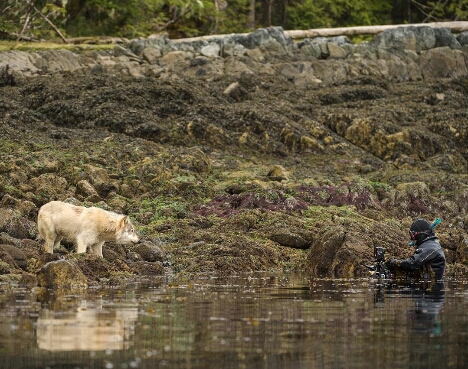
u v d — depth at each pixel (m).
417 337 27.67
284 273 46.44
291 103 84.38
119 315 30.53
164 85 79.56
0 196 54.97
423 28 105.38
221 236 51.12
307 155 74.50
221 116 76.88
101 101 76.19
